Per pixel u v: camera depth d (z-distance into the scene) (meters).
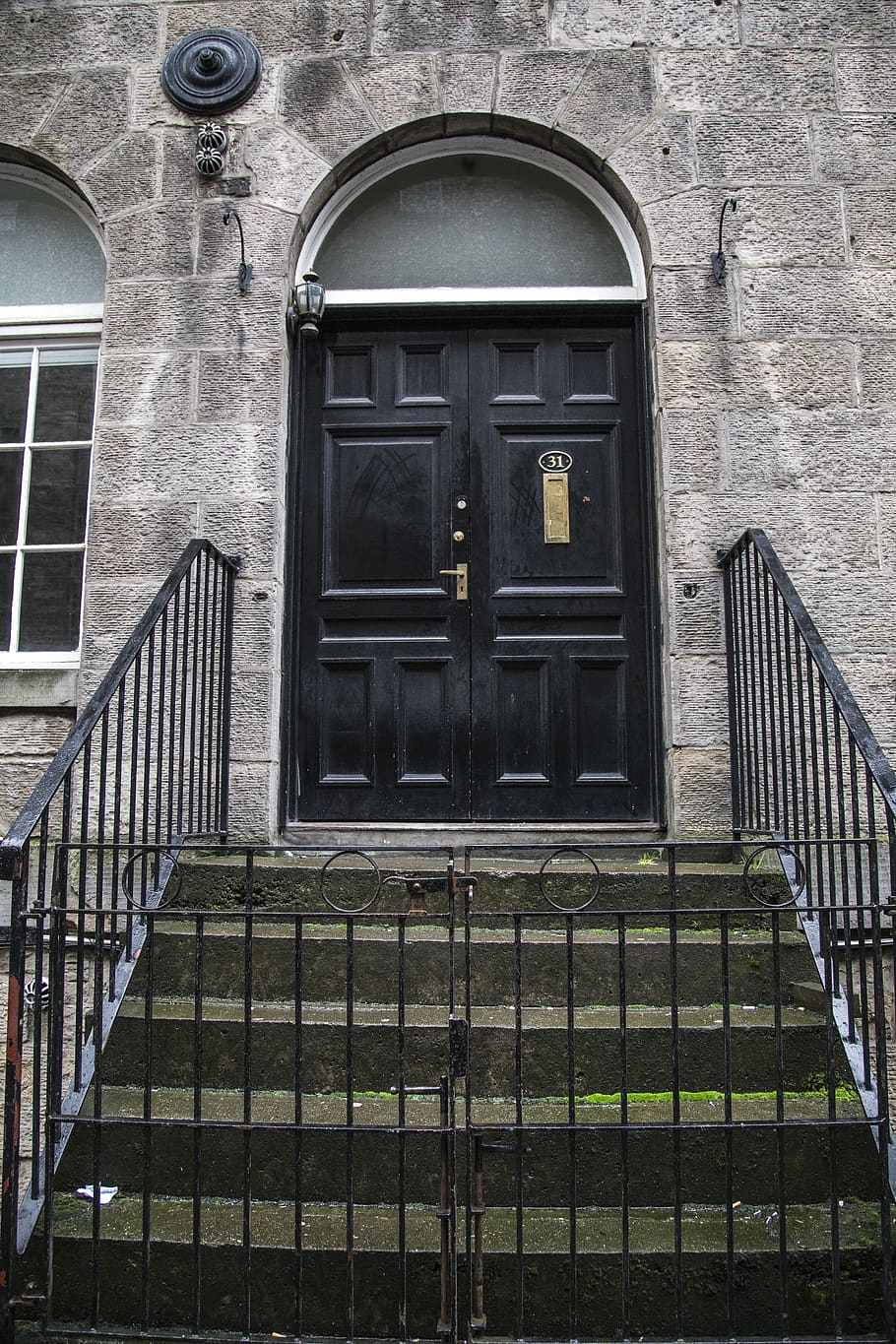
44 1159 2.71
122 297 4.45
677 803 4.07
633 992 3.24
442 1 4.60
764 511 4.21
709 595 4.16
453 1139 2.41
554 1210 2.74
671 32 4.55
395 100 4.54
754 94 4.49
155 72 4.62
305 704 4.46
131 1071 3.09
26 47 4.68
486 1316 2.51
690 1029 3.00
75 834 4.08
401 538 4.54
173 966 3.33
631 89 4.51
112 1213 2.73
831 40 4.52
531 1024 3.05
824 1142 2.79
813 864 3.84
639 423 4.54
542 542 4.52
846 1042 2.96
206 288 4.44
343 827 4.29
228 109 4.56
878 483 4.21
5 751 4.22
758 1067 3.00
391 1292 2.53
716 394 4.29
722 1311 2.51
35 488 4.64
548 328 4.65
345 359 4.66
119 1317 2.57
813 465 4.23
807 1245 2.56
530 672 4.47
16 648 4.52
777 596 3.54
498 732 4.43
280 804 4.27
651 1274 2.52
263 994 3.31
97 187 4.55
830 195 4.41
